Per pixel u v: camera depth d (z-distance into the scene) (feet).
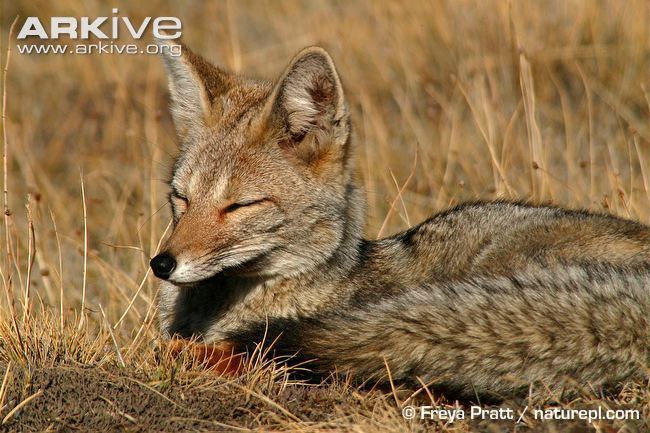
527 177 52.01
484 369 28.17
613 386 28.32
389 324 28.86
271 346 30.14
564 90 63.82
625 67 64.23
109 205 59.31
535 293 28.99
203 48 79.46
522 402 27.89
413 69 69.46
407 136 62.69
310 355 29.48
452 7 70.13
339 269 33.78
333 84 33.14
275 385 29.73
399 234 37.55
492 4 67.62
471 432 26.71
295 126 33.12
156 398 28.32
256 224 32.07
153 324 36.99
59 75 78.07
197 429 27.30
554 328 28.12
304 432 26.76
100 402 27.99
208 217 31.71
